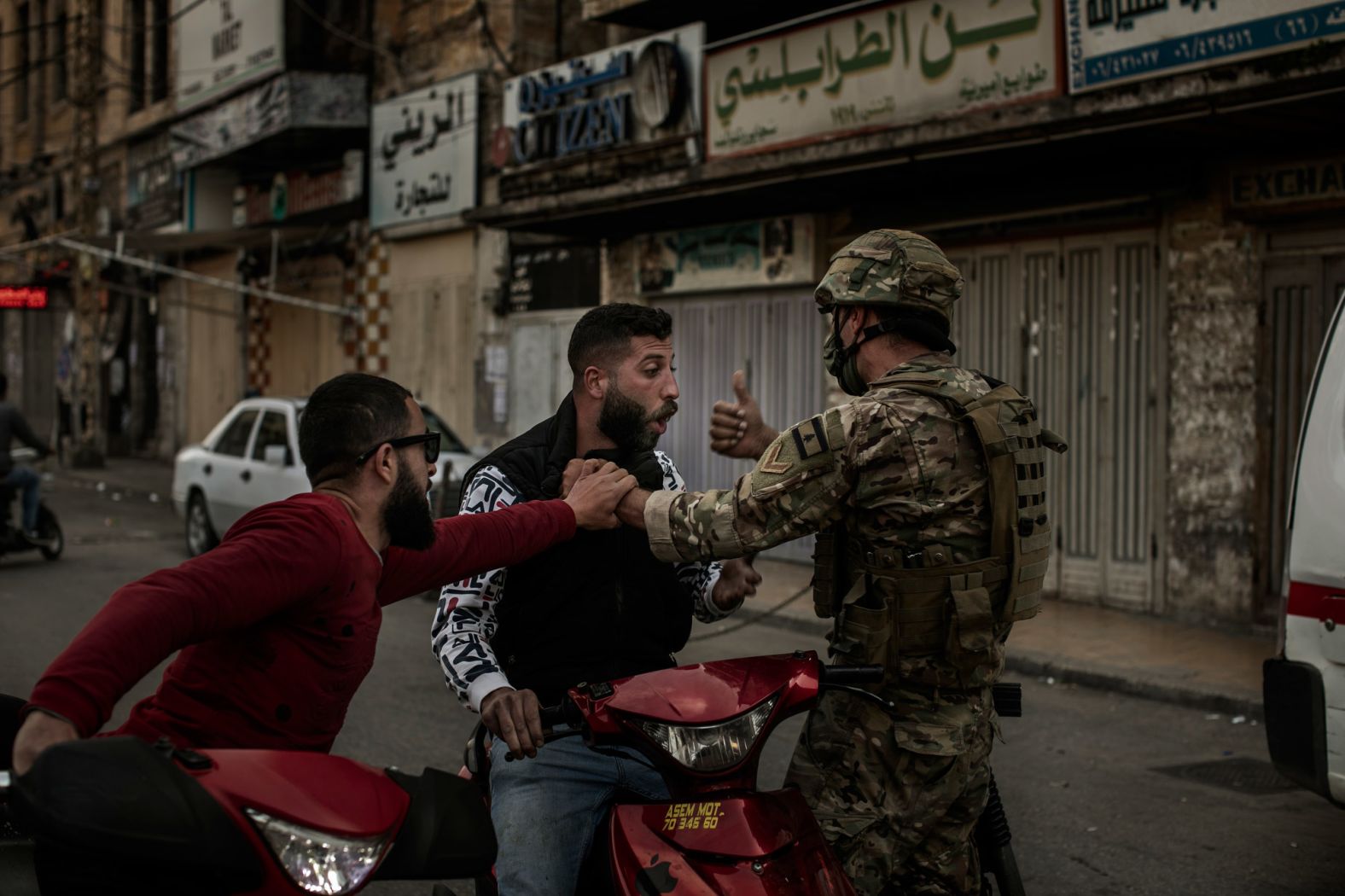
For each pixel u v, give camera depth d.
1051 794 5.56
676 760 2.19
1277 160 8.62
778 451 2.39
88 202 23.89
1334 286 8.41
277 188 21.95
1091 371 9.91
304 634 2.09
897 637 2.39
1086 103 8.21
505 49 16.34
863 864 2.44
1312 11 7.11
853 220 11.65
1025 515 2.41
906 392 2.39
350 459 2.19
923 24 9.51
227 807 1.75
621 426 2.71
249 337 23.45
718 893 2.04
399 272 18.75
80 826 1.64
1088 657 8.05
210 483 12.27
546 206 12.95
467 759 2.75
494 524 2.41
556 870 2.49
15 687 7.20
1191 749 6.33
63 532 15.05
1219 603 9.09
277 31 19.28
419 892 4.44
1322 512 3.90
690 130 11.97
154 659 1.82
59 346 31.16
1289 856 4.77
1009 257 10.50
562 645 2.66
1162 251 9.40
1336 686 3.81
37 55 32.09
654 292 14.06
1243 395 8.92
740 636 9.14
